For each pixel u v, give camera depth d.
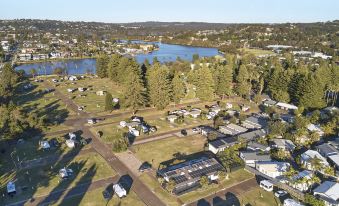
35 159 79.31
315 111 110.00
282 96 132.38
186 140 94.44
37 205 59.72
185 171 70.75
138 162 79.12
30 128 96.38
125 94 119.62
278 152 81.81
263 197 64.56
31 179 69.44
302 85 126.25
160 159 81.00
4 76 160.88
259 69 188.38
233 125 103.12
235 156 78.56
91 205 60.25
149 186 67.88
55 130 100.12
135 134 96.75
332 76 142.88
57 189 65.56
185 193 65.25
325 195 62.66
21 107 116.56
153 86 120.19
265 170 72.88
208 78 132.62
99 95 146.25
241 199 63.62
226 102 136.88
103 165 77.00
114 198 62.88
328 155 81.75
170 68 194.00
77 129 101.81
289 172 70.00
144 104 122.81
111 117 114.50
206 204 61.59
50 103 130.75
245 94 143.50
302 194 63.50
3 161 77.88
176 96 127.62
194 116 115.12
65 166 75.94
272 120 107.06
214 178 71.19
